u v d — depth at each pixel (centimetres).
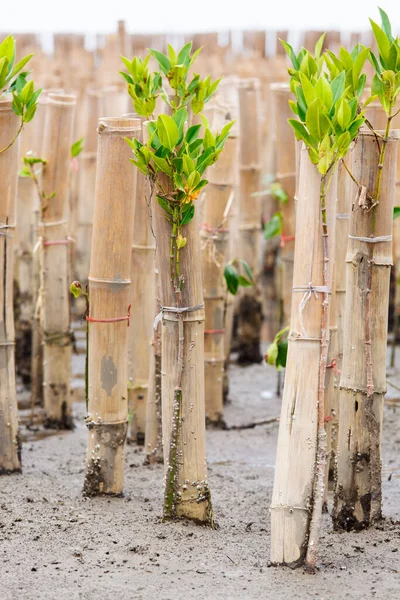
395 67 468
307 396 436
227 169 747
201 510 517
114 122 528
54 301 776
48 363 789
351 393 501
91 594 418
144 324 714
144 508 548
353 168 493
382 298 499
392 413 847
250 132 1010
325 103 419
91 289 551
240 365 1084
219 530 516
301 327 434
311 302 432
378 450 509
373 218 490
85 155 1188
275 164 1181
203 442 513
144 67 545
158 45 1335
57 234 762
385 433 773
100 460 564
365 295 493
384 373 507
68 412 798
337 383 598
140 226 689
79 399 926
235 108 832
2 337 610
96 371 555
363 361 498
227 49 1350
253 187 1024
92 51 1340
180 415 505
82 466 669
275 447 752
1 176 581
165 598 414
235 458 714
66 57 1330
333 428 597
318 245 429
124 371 561
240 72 1286
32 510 540
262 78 1290
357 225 493
